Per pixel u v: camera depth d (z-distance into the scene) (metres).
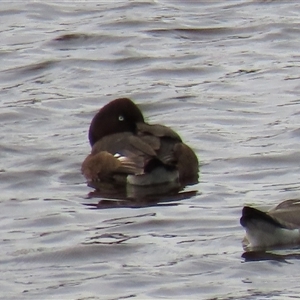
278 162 16.91
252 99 20.72
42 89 21.81
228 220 14.27
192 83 22.02
